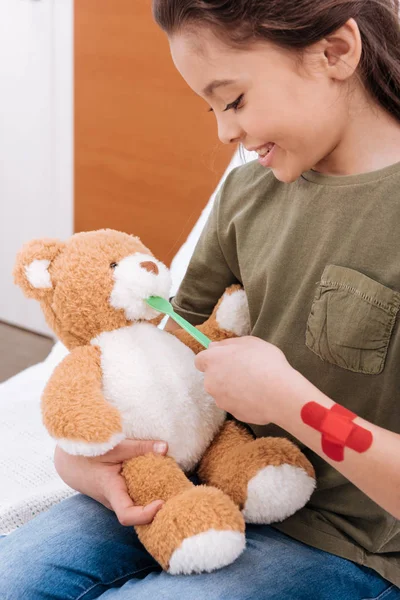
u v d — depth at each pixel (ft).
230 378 2.36
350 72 2.30
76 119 7.14
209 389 2.44
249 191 2.90
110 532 2.63
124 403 2.57
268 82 2.26
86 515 2.71
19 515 3.18
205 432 2.71
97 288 2.67
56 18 6.87
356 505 2.54
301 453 2.57
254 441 2.64
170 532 2.29
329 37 2.25
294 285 2.63
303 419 2.20
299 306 2.59
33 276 2.73
